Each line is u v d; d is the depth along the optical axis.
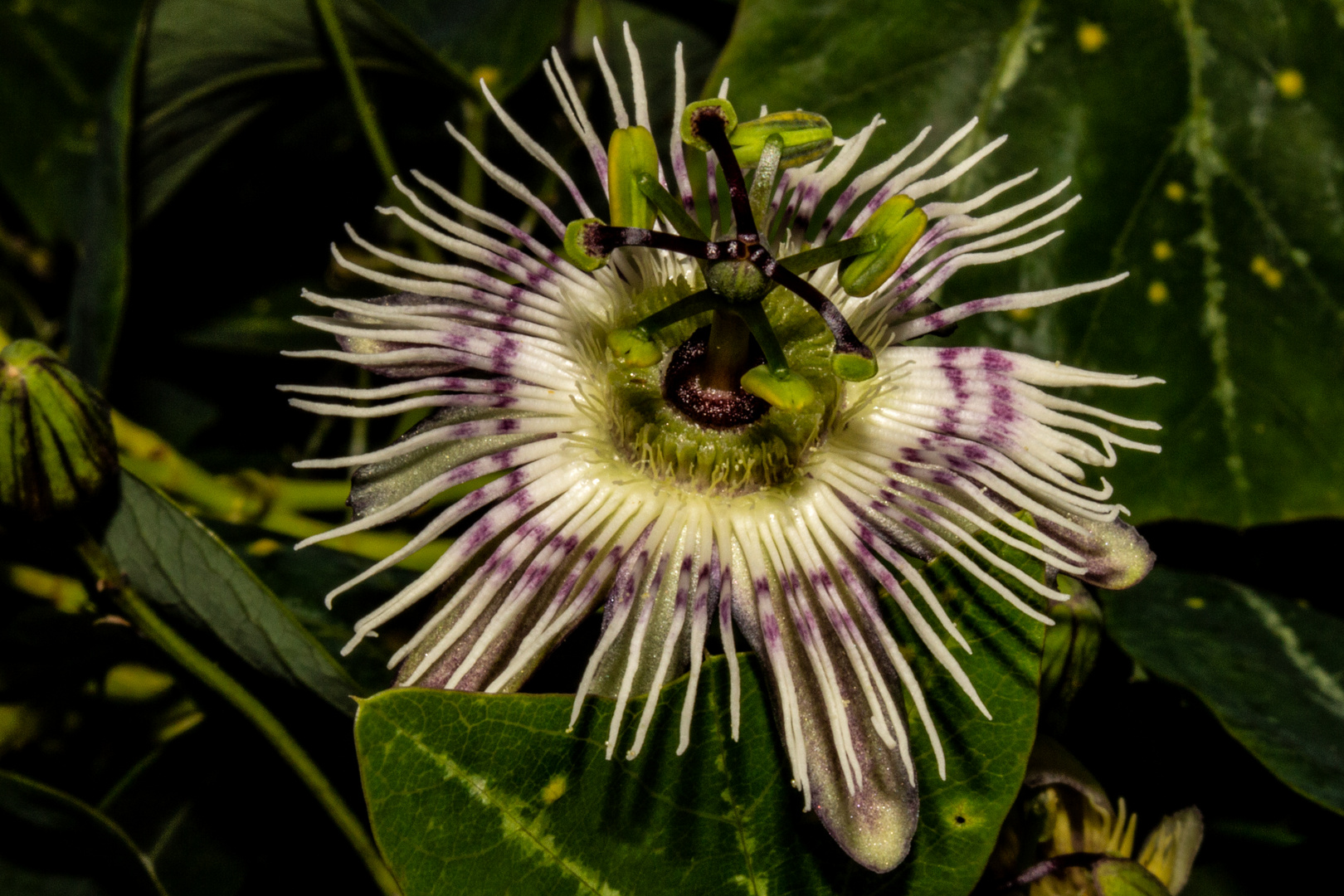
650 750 0.14
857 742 0.14
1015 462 0.15
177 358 0.21
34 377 0.15
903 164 0.18
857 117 0.18
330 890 0.17
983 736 0.15
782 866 0.15
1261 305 0.18
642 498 0.15
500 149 0.20
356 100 0.19
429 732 0.14
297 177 0.21
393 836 0.14
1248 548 0.18
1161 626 0.18
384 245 0.21
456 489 0.19
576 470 0.15
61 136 0.21
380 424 0.20
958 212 0.16
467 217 0.20
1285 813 0.17
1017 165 0.18
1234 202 0.18
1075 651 0.16
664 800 0.14
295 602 0.18
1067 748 0.16
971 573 0.15
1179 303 0.18
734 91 0.18
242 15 0.18
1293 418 0.17
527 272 0.16
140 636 0.17
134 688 0.18
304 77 0.20
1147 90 0.18
